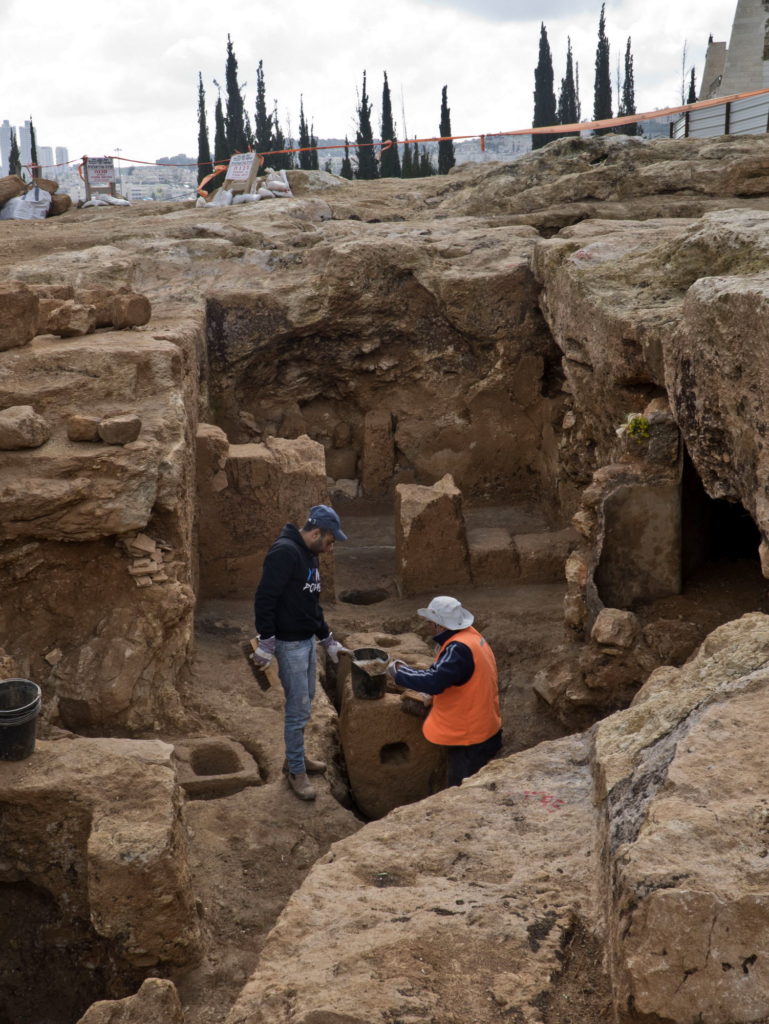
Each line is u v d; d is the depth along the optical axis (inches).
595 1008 92.0
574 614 284.5
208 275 456.4
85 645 238.7
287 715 219.3
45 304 314.8
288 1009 92.5
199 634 306.3
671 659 245.6
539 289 437.4
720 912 85.1
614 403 300.4
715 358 212.5
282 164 1494.8
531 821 122.9
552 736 273.0
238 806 215.3
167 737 240.1
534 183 545.0
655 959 84.8
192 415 324.2
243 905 185.0
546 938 100.3
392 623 347.6
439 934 101.4
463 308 442.6
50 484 235.5
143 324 334.0
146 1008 123.4
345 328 455.5
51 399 269.4
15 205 603.8
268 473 334.3
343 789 240.7
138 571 241.6
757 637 142.6
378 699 247.6
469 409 468.1
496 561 377.1
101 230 499.5
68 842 166.4
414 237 472.7
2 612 236.7
